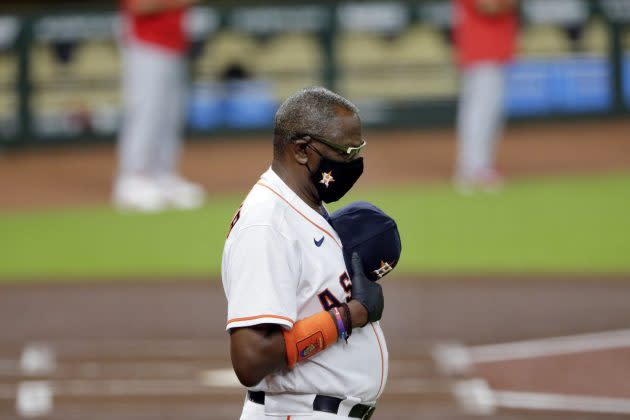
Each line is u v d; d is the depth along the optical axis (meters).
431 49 60.38
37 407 20.70
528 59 60.88
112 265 34.88
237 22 60.22
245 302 9.86
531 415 19.77
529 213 41.88
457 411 20.06
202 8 60.19
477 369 22.91
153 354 24.48
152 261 35.31
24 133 61.50
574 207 42.91
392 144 59.16
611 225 39.19
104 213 44.91
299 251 10.24
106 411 20.28
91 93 61.03
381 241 10.87
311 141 10.24
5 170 57.28
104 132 61.41
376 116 60.94
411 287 30.69
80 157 59.78
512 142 59.03
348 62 60.47
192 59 60.56
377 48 60.41
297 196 10.42
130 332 26.52
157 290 31.23
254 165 56.41
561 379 22.05
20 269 34.69
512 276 31.83
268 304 9.80
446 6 60.06
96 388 21.81
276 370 10.10
